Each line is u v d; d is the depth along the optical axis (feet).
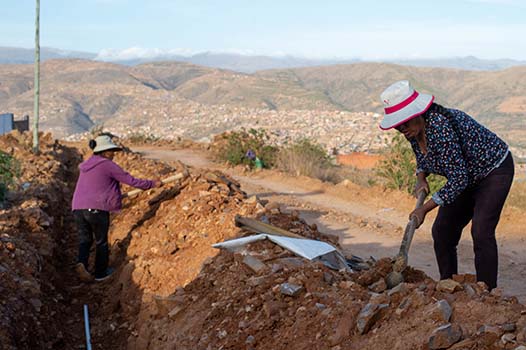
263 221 21.53
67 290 22.06
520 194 42.27
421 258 25.49
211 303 16.14
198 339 14.82
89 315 19.99
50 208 32.96
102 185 23.11
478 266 14.35
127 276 21.04
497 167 14.01
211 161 70.95
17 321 16.39
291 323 13.07
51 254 23.82
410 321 10.98
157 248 21.70
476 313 10.68
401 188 42.68
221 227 21.30
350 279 14.98
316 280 14.42
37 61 60.39
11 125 106.93
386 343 10.83
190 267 19.21
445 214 15.08
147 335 16.93
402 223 33.50
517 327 10.03
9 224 23.90
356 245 28.19
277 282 15.17
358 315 11.85
